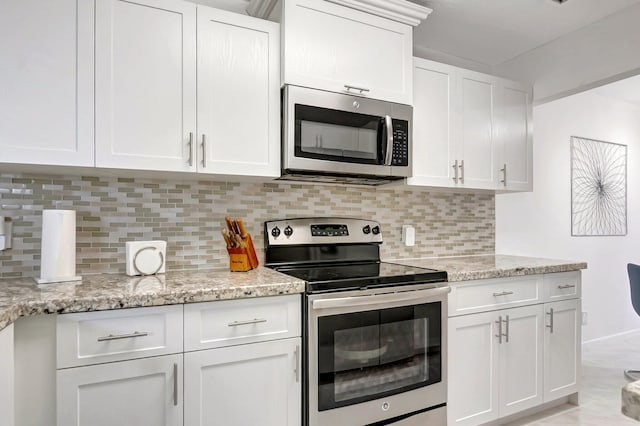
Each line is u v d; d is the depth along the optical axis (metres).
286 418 1.52
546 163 3.51
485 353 2.06
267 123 1.79
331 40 1.91
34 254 1.66
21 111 1.38
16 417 1.16
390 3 2.00
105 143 1.50
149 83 1.58
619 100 4.11
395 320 1.74
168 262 1.90
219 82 1.70
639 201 4.26
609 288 3.96
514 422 2.25
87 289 1.37
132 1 1.55
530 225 3.33
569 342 2.41
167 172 1.65
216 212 2.01
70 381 1.21
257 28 1.78
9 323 1.07
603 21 2.42
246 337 1.46
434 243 2.73
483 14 2.34
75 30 1.46
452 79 2.36
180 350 1.35
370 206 2.46
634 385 0.53
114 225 1.80
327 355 1.57
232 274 1.78
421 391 1.81
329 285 1.59
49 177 1.69
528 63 2.86
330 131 1.89
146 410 1.31
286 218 2.19
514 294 2.17
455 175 2.36
